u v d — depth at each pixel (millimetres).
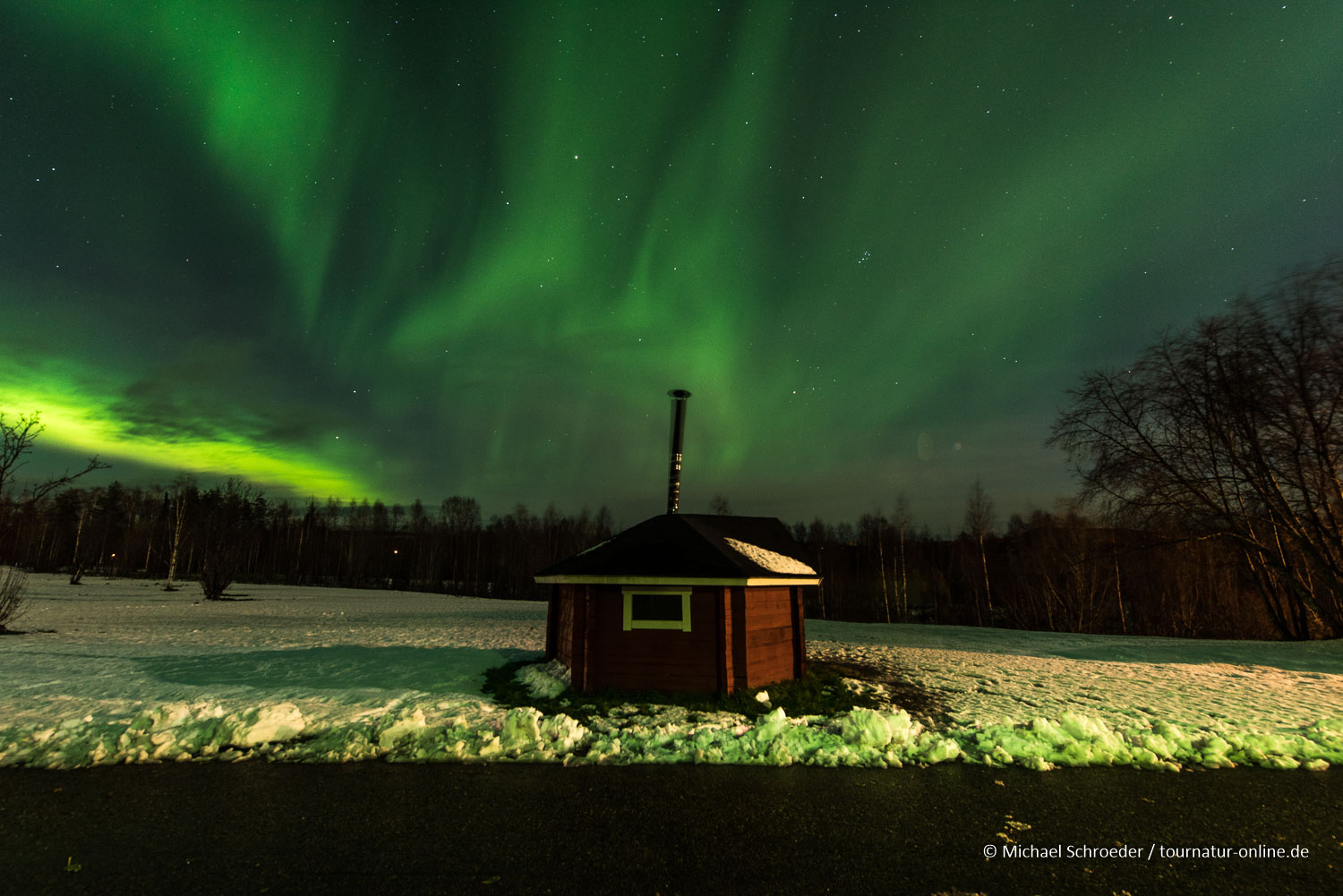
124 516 85250
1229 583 31547
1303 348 20047
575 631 10000
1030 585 39406
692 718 8414
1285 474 21438
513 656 13688
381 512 91375
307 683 10523
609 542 11148
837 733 7805
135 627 19141
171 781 6102
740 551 11008
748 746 7172
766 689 9891
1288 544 23859
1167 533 25234
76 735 7336
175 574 63438
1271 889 4273
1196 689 11500
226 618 23562
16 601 17375
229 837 4867
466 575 69875
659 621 9812
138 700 9141
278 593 43562
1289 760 7020
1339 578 20797
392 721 7938
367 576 75438
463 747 7051
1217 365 22094
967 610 45344
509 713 8594
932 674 13023
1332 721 8797
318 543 82312
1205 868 4555
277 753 6941
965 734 7969
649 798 5762
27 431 18141
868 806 5613
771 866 4461
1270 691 11359
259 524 69500
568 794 5832
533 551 68250
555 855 4609
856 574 57312
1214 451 22906
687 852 4672
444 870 4355
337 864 4441
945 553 53656
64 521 75375
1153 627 34156
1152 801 5859
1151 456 23469
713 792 5914
